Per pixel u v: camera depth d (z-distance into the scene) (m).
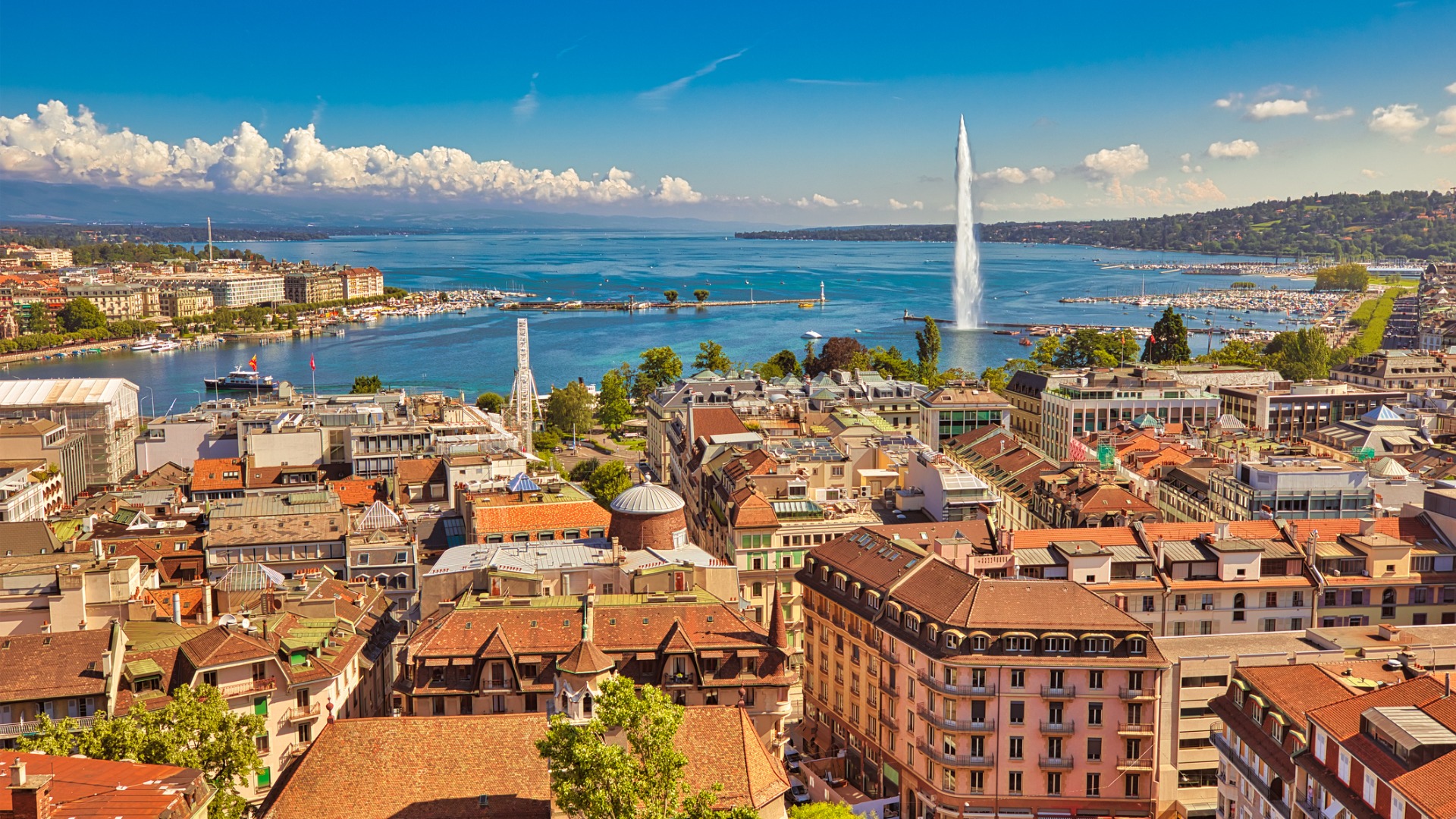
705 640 139.62
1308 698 114.81
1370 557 173.12
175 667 136.62
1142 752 140.38
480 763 109.06
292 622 152.25
